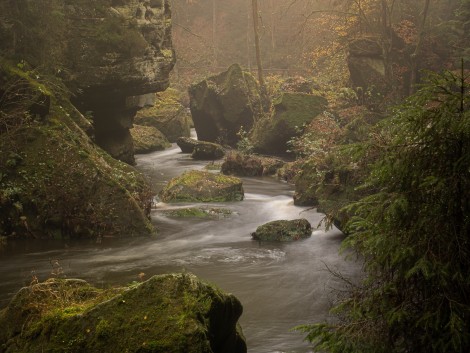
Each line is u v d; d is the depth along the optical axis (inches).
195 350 169.2
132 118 800.3
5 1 583.2
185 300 180.2
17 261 400.5
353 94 879.7
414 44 879.1
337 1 1177.4
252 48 1930.4
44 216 466.9
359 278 349.4
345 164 450.9
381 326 176.2
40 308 197.0
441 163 169.9
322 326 186.7
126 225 474.3
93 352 175.0
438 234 168.2
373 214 183.2
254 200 609.6
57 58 625.9
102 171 492.7
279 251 422.6
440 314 163.9
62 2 642.2
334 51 1097.4
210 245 445.4
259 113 1052.5
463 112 168.6
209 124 1087.0
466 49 809.5
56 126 532.7
